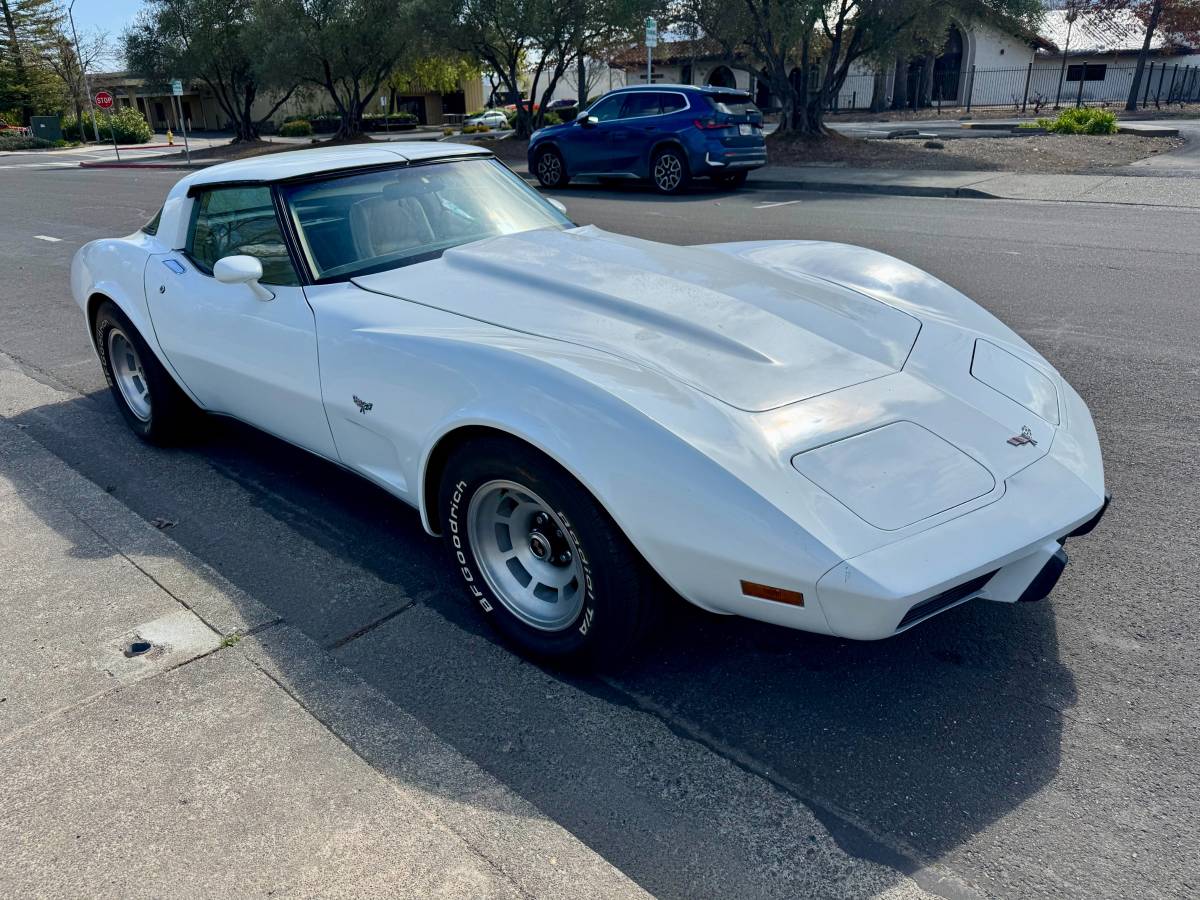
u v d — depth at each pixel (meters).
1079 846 1.99
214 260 3.71
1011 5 19.14
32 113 59.12
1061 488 2.34
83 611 2.90
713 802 2.15
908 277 3.50
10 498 3.74
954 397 2.58
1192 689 2.49
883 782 2.20
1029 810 2.10
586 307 2.86
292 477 4.09
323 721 2.38
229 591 3.03
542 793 2.19
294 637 2.76
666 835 2.06
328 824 2.03
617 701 2.52
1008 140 20.55
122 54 38.41
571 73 43.34
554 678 2.62
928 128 28.41
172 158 33.59
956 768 2.24
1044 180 14.65
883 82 41.56
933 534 2.09
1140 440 4.14
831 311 2.99
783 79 20.67
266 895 1.84
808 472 2.17
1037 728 2.37
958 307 3.33
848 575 1.98
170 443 4.41
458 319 2.87
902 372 2.67
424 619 2.93
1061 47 43.31
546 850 1.97
